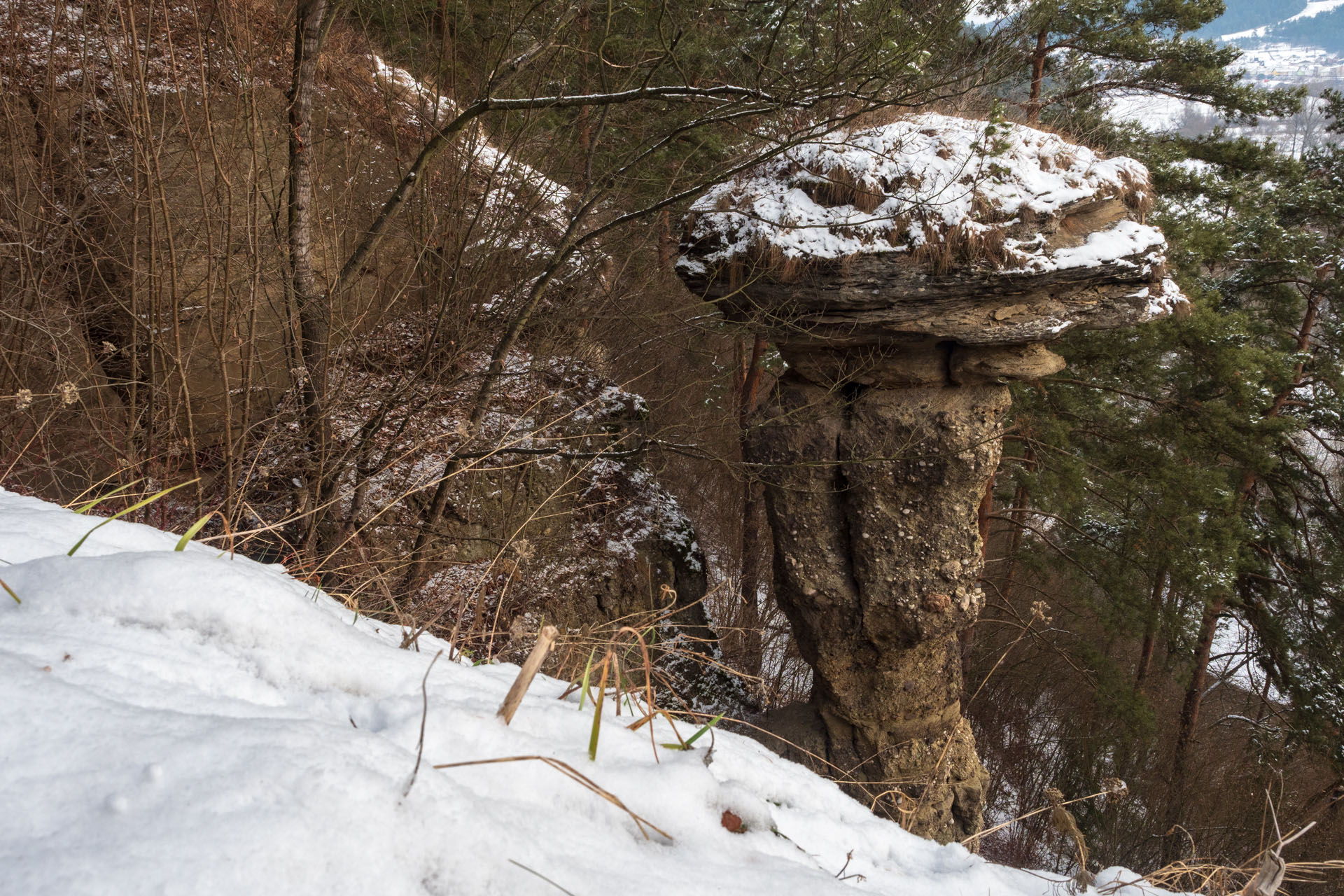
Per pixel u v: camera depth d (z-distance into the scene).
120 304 4.08
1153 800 14.86
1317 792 14.84
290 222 4.72
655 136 6.23
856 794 7.85
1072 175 6.36
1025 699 16.05
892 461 7.17
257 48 4.48
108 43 3.94
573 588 7.65
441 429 6.01
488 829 0.86
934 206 6.07
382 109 6.20
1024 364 6.90
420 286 5.68
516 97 5.55
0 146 4.16
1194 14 11.83
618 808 1.11
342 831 0.77
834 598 7.65
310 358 4.80
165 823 0.73
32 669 0.96
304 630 1.31
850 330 6.63
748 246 6.27
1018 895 1.60
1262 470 11.14
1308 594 13.50
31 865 0.66
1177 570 11.21
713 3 5.08
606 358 8.38
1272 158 13.09
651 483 10.38
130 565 1.29
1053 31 11.18
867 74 4.68
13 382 3.99
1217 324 11.29
